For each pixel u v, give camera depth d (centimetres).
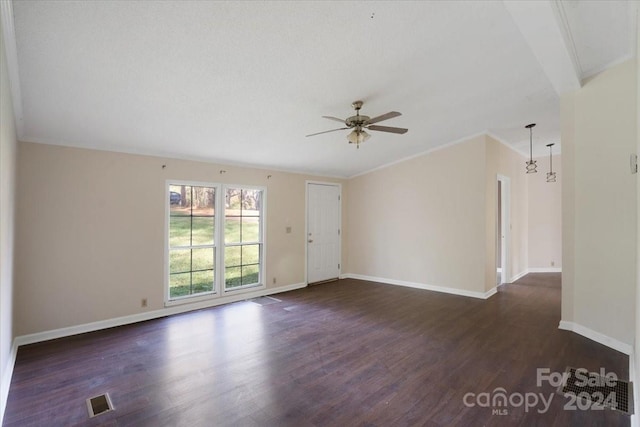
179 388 250
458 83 332
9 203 256
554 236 736
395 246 622
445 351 315
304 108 346
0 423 201
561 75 310
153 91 282
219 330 376
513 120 457
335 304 487
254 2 198
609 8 235
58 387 252
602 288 326
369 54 264
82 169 369
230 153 466
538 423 205
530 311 443
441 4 217
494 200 545
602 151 324
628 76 302
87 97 281
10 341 282
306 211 622
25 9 184
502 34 255
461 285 534
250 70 268
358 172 675
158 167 428
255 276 545
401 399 234
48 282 346
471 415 214
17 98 262
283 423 208
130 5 190
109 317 386
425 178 577
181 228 457
